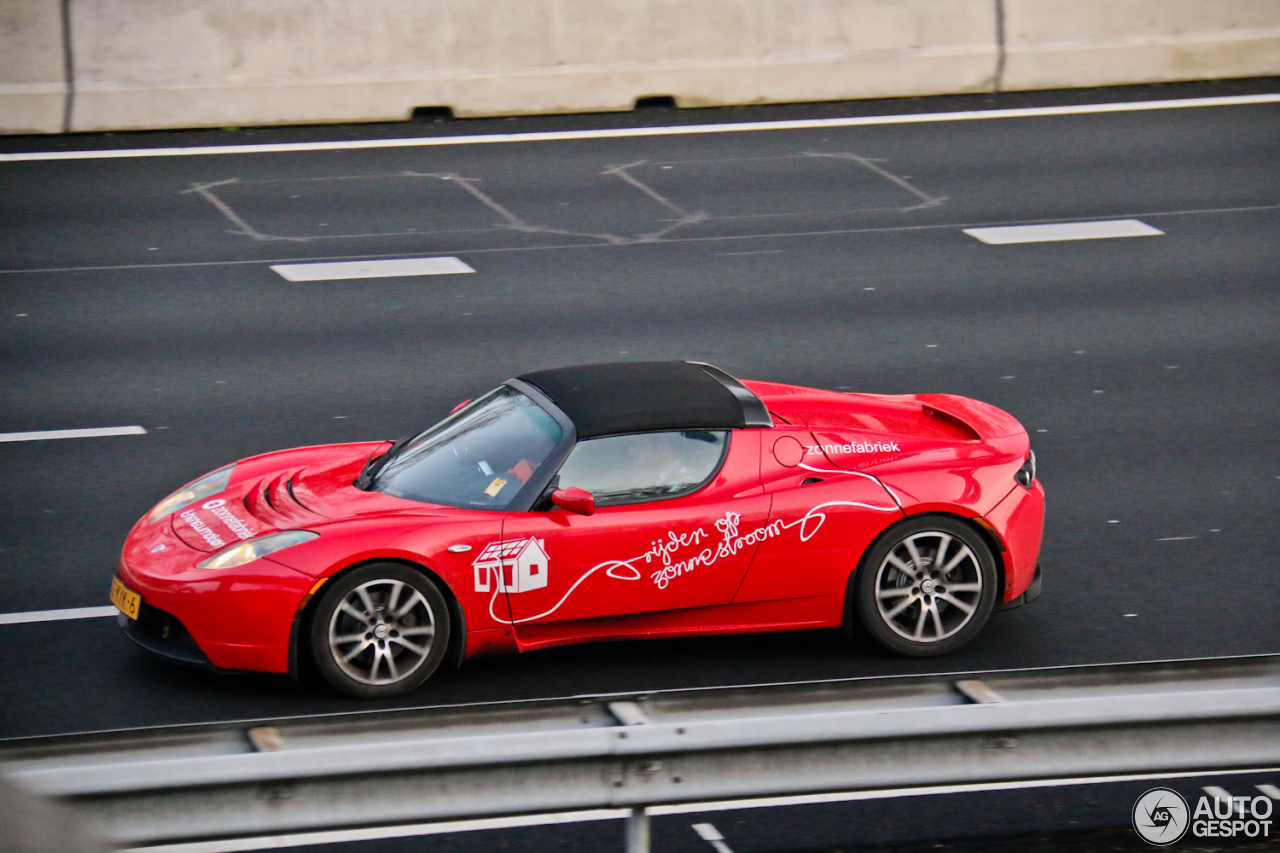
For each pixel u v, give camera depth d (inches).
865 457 636.7
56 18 1560.0
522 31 1678.2
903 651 628.1
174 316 1109.1
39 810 135.1
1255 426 923.4
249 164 1492.4
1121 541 758.5
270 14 1615.4
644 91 1708.9
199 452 869.2
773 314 1124.5
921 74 1761.8
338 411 935.7
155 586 580.1
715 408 635.5
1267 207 1382.9
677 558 605.6
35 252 1237.7
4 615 663.1
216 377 992.2
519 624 597.9
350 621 577.0
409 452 660.1
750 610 621.0
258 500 633.6
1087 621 667.4
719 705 399.2
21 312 1108.5
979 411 695.1
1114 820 492.1
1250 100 1731.1
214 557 581.3
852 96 1750.7
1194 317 1127.6
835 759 390.0
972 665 623.2
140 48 1588.3
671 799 381.7
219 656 569.0
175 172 1461.6
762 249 1274.6
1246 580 710.5
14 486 815.7
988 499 631.2
